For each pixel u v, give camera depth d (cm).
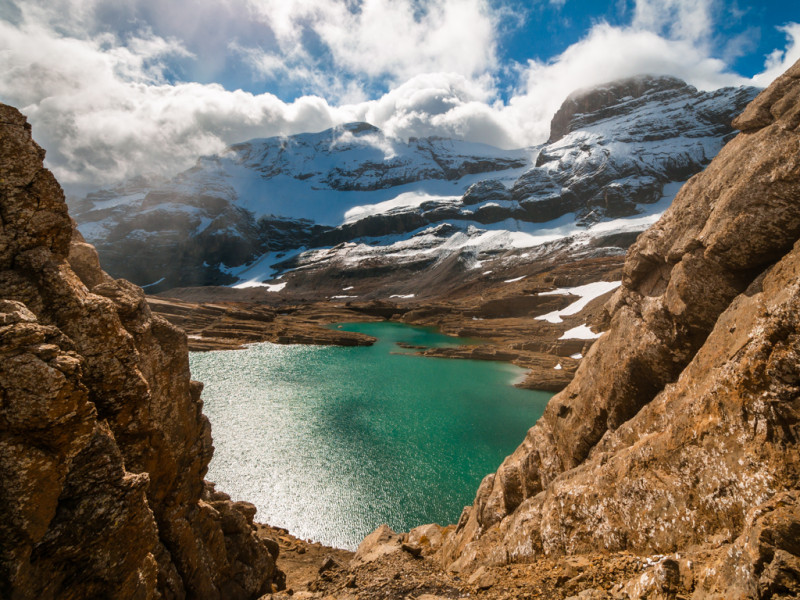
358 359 10606
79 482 912
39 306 1025
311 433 5741
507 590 1196
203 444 1714
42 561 851
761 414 1006
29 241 1050
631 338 1822
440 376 8919
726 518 989
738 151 1600
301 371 9281
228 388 7875
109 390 1107
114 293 1350
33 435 822
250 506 2386
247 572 1897
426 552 2400
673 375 1636
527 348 11062
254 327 13775
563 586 1103
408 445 5388
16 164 1034
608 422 1833
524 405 7056
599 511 1277
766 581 691
